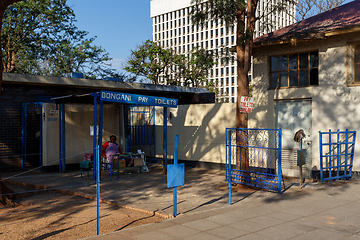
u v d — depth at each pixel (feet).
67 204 25.73
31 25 86.74
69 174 40.16
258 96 39.70
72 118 44.32
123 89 54.75
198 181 34.63
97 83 50.31
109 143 39.99
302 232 17.15
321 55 35.14
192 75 135.95
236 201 24.82
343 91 33.73
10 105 44.34
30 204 25.89
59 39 95.76
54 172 41.98
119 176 38.47
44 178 37.17
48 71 107.14
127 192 29.22
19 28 85.05
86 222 20.68
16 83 44.42
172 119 49.47
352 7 40.93
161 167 46.78
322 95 34.99
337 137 33.12
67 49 96.02
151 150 52.29
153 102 39.40
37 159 46.09
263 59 39.50
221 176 37.86
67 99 40.27
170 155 49.60
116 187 31.71
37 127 44.14
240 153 31.07
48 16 87.45
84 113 45.44
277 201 24.41
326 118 34.71
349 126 33.30
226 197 26.43
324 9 68.18
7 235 18.53
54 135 42.73
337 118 34.01
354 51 33.45
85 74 107.24
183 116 47.96
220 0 32.12
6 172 43.04
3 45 87.20
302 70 36.99
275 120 38.55
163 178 37.01
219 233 17.10
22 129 45.03
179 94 64.90
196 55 34.53
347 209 21.84
